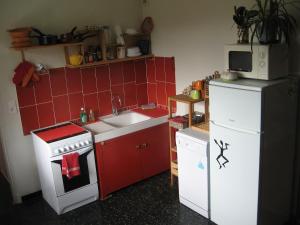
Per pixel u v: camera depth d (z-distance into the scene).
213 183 2.95
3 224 3.28
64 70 3.68
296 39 2.70
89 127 3.77
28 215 3.42
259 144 2.46
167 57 3.94
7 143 3.47
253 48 2.53
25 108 3.50
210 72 3.43
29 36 3.25
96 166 3.51
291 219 3.08
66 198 3.35
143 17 4.16
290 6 2.67
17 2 3.29
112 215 3.32
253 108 2.43
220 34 3.22
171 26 3.77
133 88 4.27
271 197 2.72
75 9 3.65
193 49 3.56
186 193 3.33
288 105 2.67
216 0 3.17
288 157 2.82
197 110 3.73
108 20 3.91
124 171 3.71
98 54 3.74
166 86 4.06
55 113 3.71
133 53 3.96
